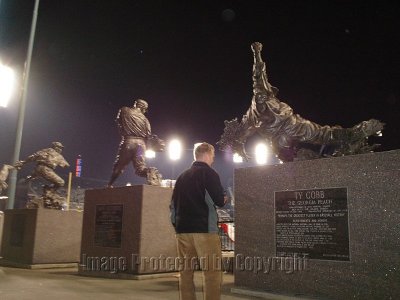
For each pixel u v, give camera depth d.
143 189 9.02
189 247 4.87
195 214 4.76
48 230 11.74
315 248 6.35
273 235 6.85
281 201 6.82
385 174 5.84
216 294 4.65
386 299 5.63
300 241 6.53
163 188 9.40
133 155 10.13
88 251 9.69
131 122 10.27
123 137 10.35
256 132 8.20
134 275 8.68
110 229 9.40
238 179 7.45
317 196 6.43
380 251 5.75
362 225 5.94
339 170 6.27
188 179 4.92
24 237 11.84
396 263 5.61
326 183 6.37
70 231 12.16
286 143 7.47
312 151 7.24
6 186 13.41
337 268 6.09
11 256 12.17
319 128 7.27
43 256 11.53
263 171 7.13
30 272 10.16
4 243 12.59
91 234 9.75
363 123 6.97
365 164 6.04
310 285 6.33
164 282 8.22
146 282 8.22
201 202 4.79
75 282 8.15
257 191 7.16
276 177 6.96
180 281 4.90
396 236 5.65
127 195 9.27
